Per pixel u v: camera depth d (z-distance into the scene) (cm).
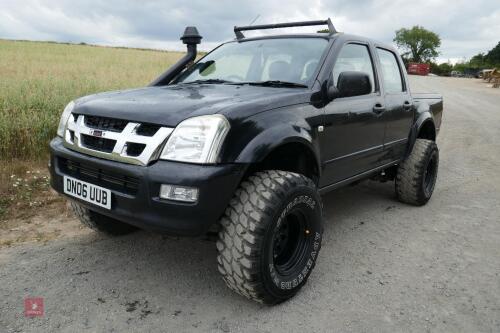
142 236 355
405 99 427
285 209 242
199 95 272
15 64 2212
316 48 332
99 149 249
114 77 1599
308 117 279
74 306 251
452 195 506
